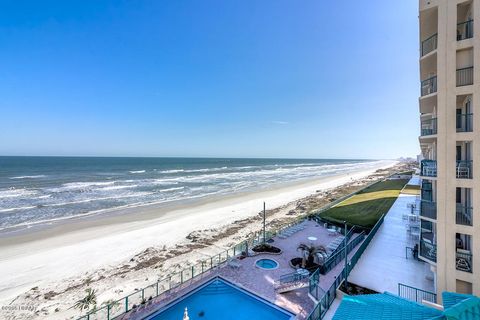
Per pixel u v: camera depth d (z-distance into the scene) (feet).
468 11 37.04
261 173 355.56
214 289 48.80
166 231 92.53
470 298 25.16
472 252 34.68
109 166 450.71
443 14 36.32
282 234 77.87
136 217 113.09
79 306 47.11
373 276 49.08
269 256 62.49
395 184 168.66
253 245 68.95
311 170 435.53
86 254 72.08
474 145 34.35
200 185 220.02
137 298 49.14
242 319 41.32
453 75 35.55
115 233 91.04
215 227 97.35
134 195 166.61
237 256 62.13
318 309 37.86
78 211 123.13
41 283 56.39
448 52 35.88
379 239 67.77
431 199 49.03
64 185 207.92
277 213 119.65
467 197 40.37
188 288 48.39
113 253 72.79
